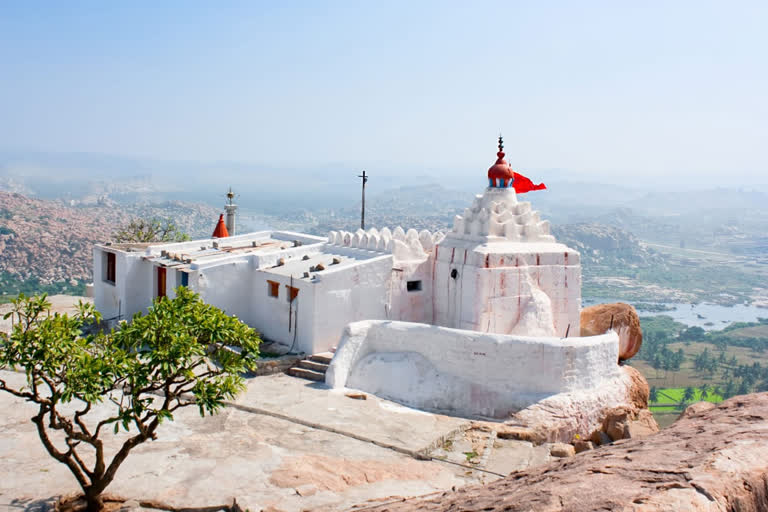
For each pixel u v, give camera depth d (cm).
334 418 1709
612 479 662
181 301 1238
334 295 2264
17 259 10644
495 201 2414
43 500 1210
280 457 1430
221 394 1194
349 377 2066
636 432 1844
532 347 1912
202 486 1268
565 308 2348
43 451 1448
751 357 10744
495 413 1898
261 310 2498
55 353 1077
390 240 2461
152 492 1238
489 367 1930
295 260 2581
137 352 1180
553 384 1906
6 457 1409
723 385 8519
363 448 1525
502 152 2445
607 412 1938
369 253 2539
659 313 15988
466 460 1500
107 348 1171
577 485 657
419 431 1645
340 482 1309
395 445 1540
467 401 1933
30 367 1068
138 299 2720
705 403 1116
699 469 647
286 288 2364
